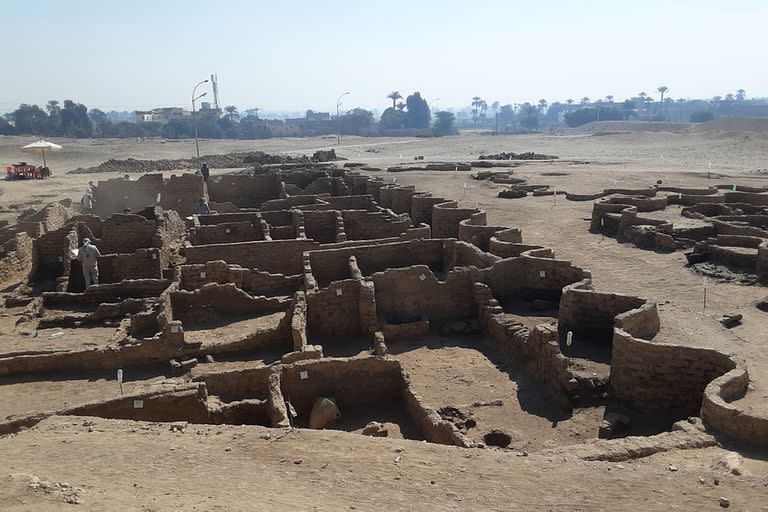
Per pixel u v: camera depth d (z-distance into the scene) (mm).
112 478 9555
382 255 26172
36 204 47750
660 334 17953
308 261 24891
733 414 11602
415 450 10953
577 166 70188
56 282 27984
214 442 11297
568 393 15750
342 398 16703
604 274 26188
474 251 24438
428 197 37688
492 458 10648
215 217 33938
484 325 21297
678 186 48156
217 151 119438
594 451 10961
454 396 16719
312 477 9781
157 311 21422
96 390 17438
